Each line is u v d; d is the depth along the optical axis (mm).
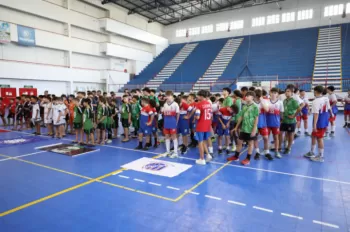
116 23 22375
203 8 25938
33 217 3062
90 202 3477
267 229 2789
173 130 5746
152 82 24453
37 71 17281
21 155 6012
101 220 2988
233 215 3109
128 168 4988
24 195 3719
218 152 6199
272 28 24469
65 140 7914
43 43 17375
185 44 29297
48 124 8695
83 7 20562
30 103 9867
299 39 22172
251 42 24531
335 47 19828
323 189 3912
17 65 16094
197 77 23203
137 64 26422
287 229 2787
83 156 5930
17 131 9625
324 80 17078
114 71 23797
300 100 8227
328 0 21766
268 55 22172
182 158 5742
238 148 5535
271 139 8039
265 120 5566
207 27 28078
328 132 8977
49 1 17672
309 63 19547
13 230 2771
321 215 3102
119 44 24031
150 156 5938
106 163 5355
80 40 20312
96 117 7559
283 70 19922
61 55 19328
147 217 3059
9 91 15898
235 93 6258
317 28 22266
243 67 21969
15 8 15391
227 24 26844
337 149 6480
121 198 3607
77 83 20766
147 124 6273
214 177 4469
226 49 25312
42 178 4449
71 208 3299
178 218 3037
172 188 3973
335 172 4707
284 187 3996
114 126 8094
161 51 29656
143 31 26125
